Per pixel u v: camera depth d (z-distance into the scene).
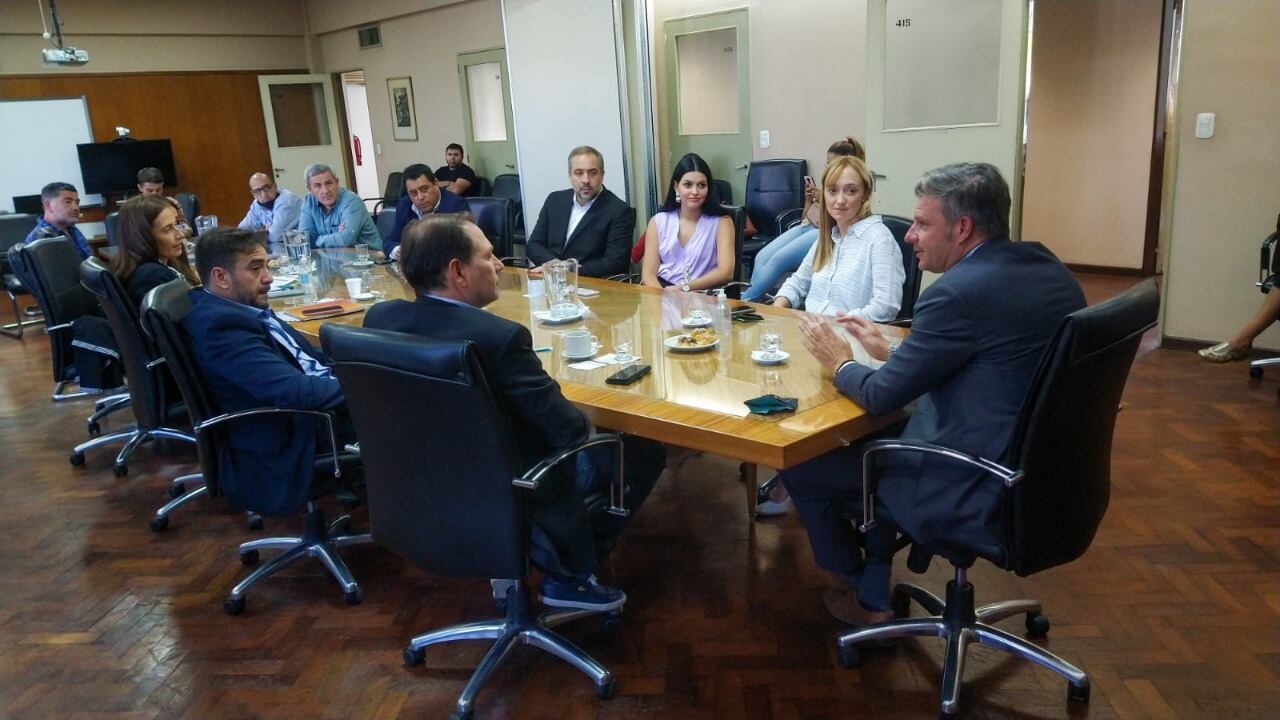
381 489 1.90
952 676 1.88
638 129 5.76
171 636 2.35
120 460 3.54
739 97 6.54
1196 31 4.18
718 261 3.67
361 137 11.65
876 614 2.24
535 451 1.86
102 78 9.14
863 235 2.87
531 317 2.89
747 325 2.62
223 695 2.08
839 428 1.79
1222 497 2.79
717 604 2.38
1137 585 2.32
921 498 1.80
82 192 8.84
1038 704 1.90
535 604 2.34
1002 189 1.77
